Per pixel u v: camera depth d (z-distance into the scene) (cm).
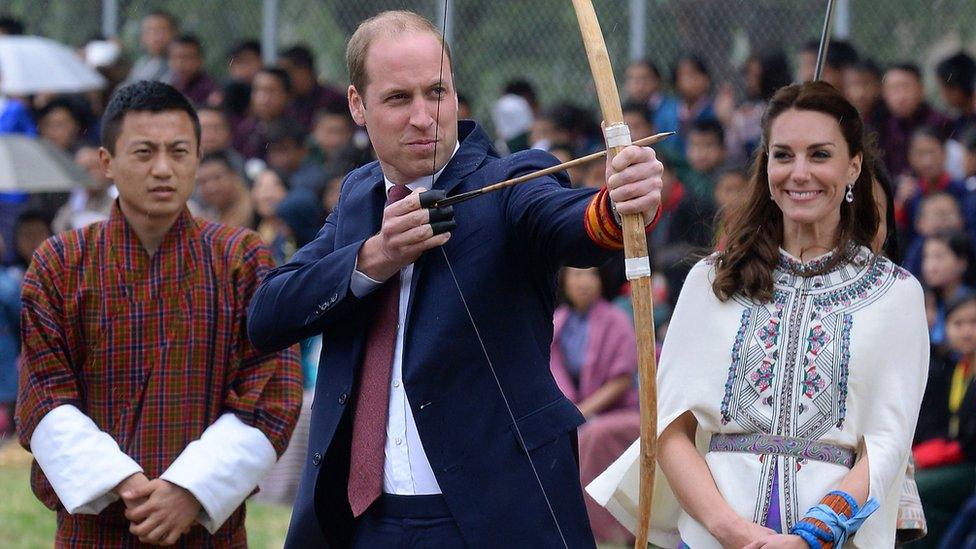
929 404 1345
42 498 864
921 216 1620
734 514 726
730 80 2017
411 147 724
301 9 2241
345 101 2098
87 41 2358
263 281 771
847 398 734
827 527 701
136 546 846
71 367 847
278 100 2041
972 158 1702
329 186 1772
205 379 852
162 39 2255
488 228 717
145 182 844
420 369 709
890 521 740
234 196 1775
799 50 1997
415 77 720
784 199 755
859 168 764
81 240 857
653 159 643
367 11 2194
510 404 711
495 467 704
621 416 1495
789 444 736
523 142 2011
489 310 712
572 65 2094
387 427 729
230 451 838
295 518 748
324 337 759
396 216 688
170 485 824
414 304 718
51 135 2144
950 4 1945
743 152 1856
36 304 843
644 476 677
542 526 702
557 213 688
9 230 1995
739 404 746
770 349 746
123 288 848
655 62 2047
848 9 1944
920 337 746
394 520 725
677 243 1727
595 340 1539
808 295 750
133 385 845
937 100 1948
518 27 2112
